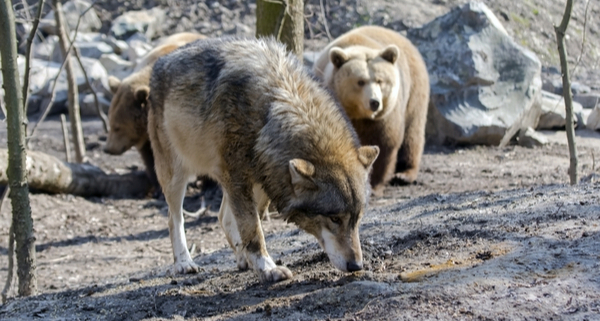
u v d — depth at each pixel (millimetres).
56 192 17031
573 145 12188
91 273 12195
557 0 31625
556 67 27500
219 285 8359
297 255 9422
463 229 8617
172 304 7531
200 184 18438
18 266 9602
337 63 14977
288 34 14320
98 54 29797
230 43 8555
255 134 7793
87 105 27781
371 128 15148
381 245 8711
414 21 29969
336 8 30922
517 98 22500
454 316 5715
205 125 8242
